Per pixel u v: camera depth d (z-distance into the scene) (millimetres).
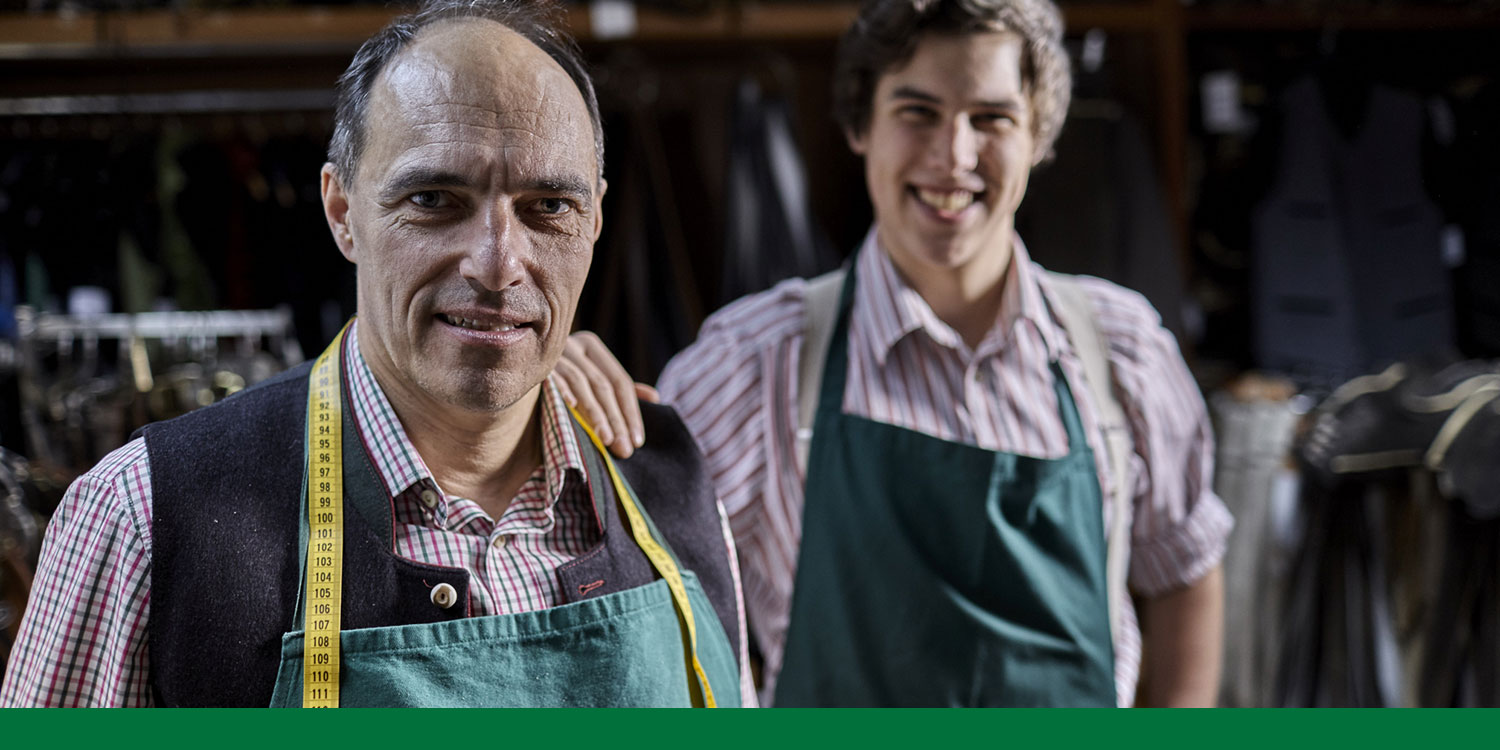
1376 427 2275
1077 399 1370
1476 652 2230
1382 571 2309
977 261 1338
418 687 792
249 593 787
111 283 2496
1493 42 3021
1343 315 2701
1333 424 2312
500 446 876
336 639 788
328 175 869
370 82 814
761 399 1361
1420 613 2252
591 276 2486
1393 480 2295
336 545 820
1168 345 1445
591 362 1074
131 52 2455
